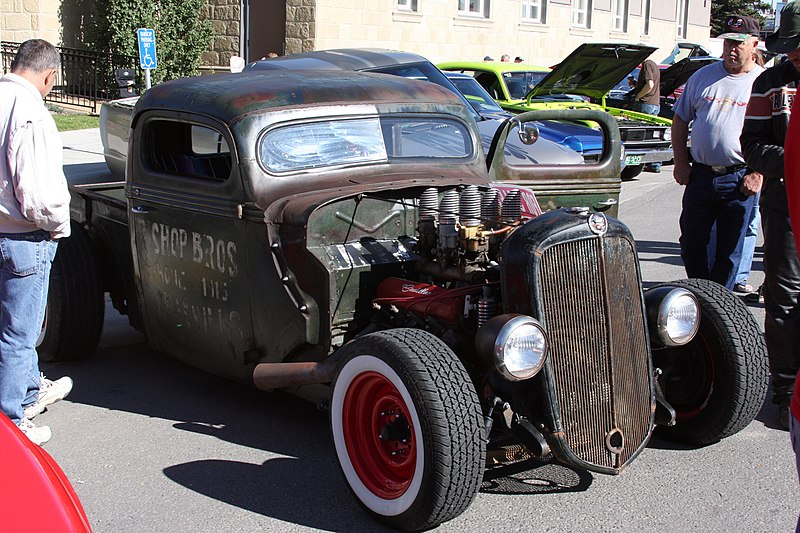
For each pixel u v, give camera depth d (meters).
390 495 3.64
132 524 3.73
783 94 4.58
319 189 4.49
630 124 13.32
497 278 3.89
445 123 5.15
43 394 4.93
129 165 5.24
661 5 32.53
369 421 3.78
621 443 3.73
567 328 3.60
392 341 3.58
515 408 3.69
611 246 3.69
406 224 4.51
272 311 4.38
